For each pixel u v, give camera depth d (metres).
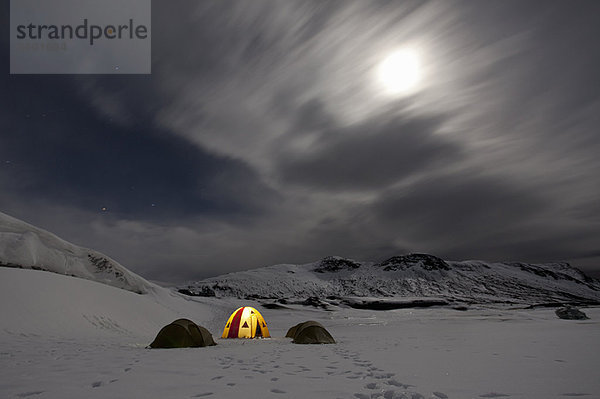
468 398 4.09
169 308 38.47
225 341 15.45
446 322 36.28
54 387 4.88
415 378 5.30
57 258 28.64
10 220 29.88
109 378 5.50
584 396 4.07
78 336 16.78
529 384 4.73
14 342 12.80
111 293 27.52
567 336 13.65
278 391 4.58
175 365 6.98
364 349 10.44
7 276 20.36
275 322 49.22
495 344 10.90
